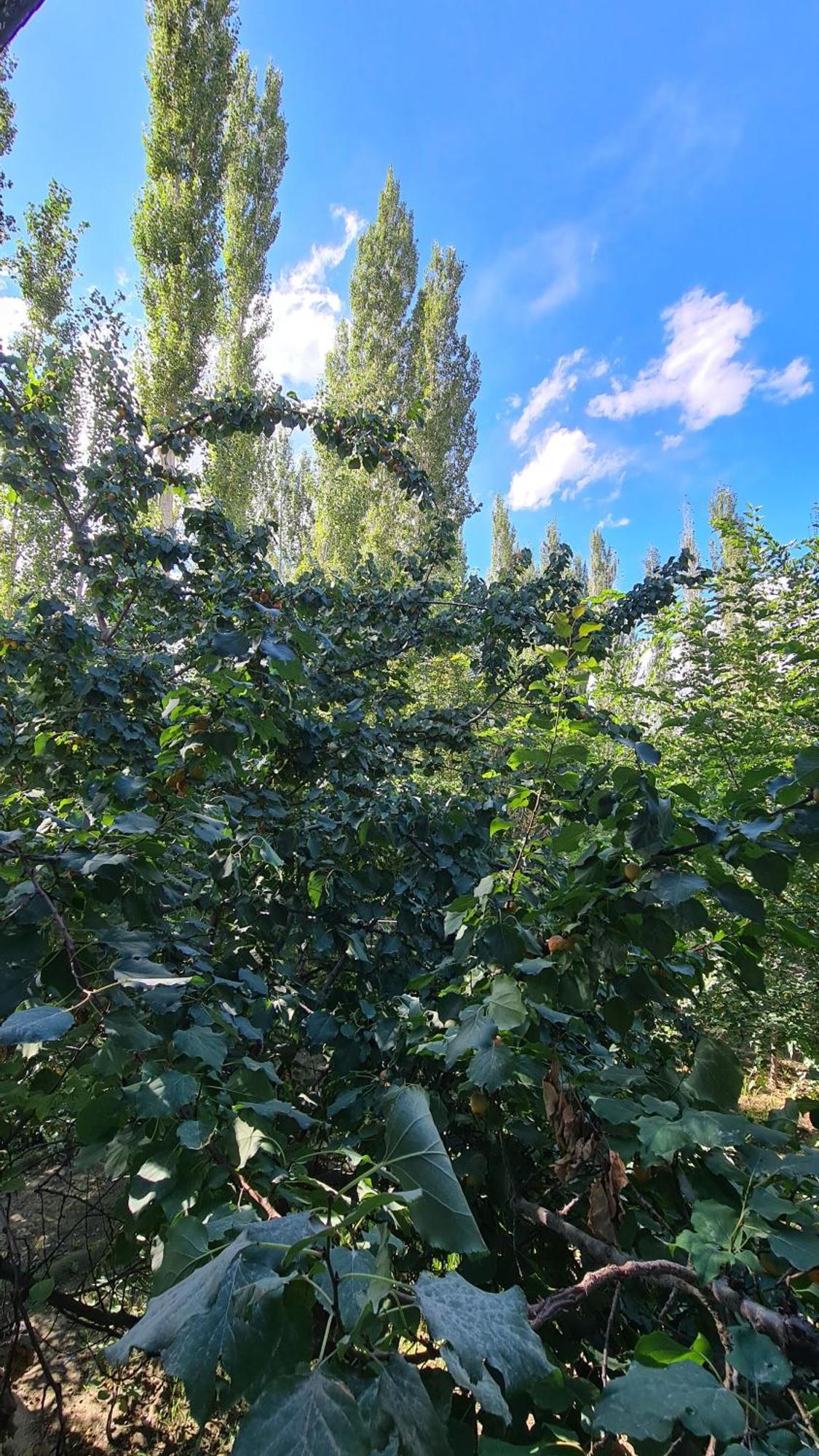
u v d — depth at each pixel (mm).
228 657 1597
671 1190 1102
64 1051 1224
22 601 2416
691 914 1036
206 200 11344
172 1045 1173
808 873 2850
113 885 1127
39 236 9891
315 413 3682
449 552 3625
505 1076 1031
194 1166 986
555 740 1311
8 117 9227
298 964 2188
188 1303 561
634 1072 1227
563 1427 763
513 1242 1223
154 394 11008
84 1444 1698
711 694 3752
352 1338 508
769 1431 616
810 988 3115
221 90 11453
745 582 4016
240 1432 459
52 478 3053
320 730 2230
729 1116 963
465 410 18156
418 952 1897
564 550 3570
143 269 11211
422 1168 683
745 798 1039
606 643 3674
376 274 17297
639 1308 1042
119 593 3107
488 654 3217
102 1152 1067
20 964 995
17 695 2467
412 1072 1542
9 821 1326
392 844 1977
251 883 1937
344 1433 449
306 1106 1732
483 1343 527
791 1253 779
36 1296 1505
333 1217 723
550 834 1421
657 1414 600
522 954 1170
